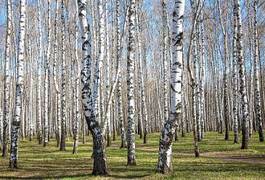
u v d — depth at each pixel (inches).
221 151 1082.1
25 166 816.3
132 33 786.2
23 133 2235.5
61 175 655.1
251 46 2037.4
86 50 647.8
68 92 2429.9
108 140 1380.4
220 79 2532.0
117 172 653.9
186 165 738.2
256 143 1275.8
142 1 1854.1
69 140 1828.2
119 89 1331.2
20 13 827.4
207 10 1952.5
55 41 1421.0
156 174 606.9
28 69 2276.1
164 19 1362.0
